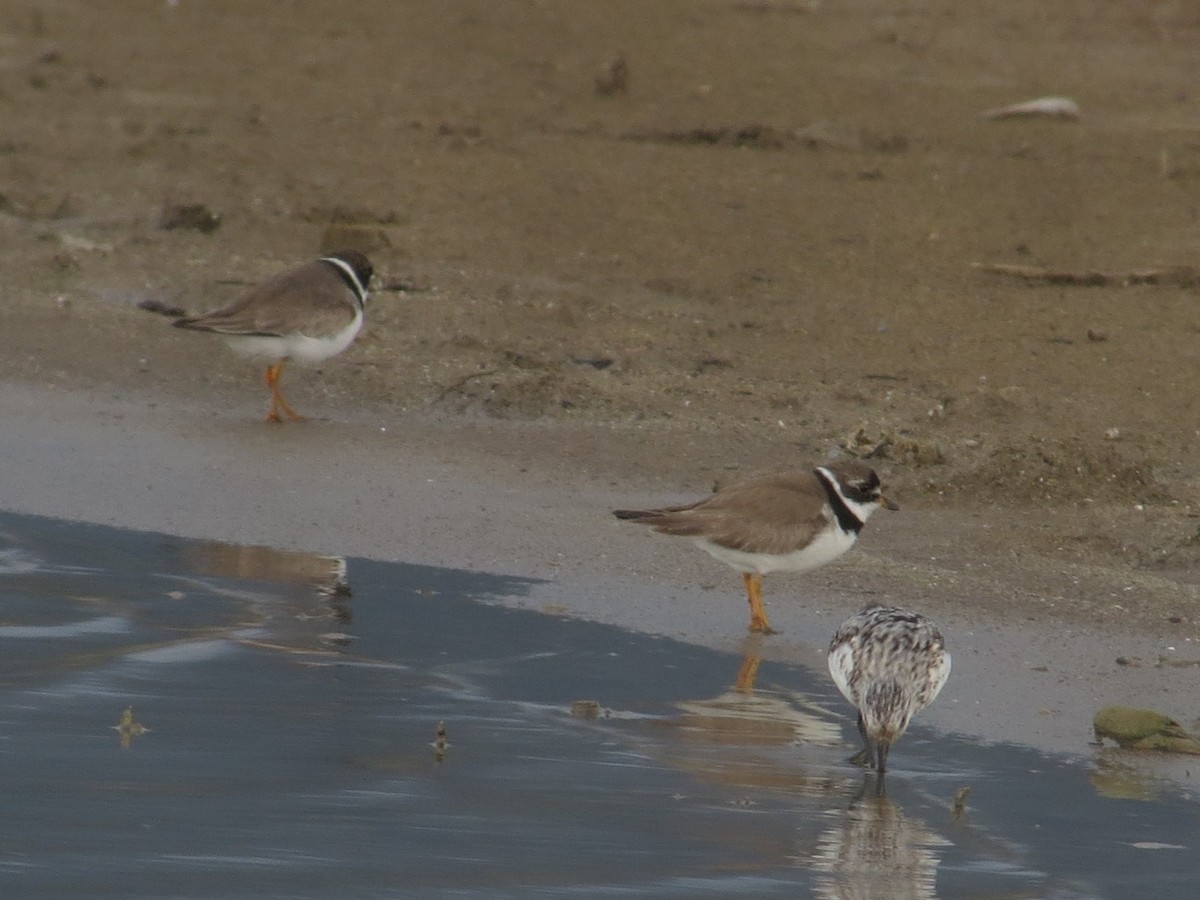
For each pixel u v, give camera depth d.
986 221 22.91
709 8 35.56
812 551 11.81
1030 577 12.84
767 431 16.34
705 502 12.00
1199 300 20.36
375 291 19.86
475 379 17.45
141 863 8.69
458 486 14.83
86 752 9.96
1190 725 10.41
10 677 10.98
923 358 18.38
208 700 10.73
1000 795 9.53
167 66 31.06
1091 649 11.54
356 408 16.98
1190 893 8.41
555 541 13.60
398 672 11.20
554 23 34.25
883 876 8.57
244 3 36.41
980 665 11.27
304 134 26.62
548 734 10.31
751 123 26.50
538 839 8.98
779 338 18.92
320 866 8.66
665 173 24.64
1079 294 20.45
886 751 9.79
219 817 9.20
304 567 13.02
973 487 14.72
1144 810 9.36
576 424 16.53
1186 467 15.55
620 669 11.30
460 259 21.11
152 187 23.86
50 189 23.52
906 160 25.38
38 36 32.97
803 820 9.22
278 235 22.31
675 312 19.64
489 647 11.62
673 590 12.72
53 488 14.53
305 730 10.31
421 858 8.78
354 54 32.16
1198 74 31.27
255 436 16.03
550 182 24.14
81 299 19.72
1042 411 16.88
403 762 9.91
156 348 18.47
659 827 9.13
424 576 12.90
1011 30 34.16
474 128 26.70
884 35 33.19
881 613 10.20
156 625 11.89
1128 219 23.00
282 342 16.23
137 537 13.56
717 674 11.24
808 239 22.17
